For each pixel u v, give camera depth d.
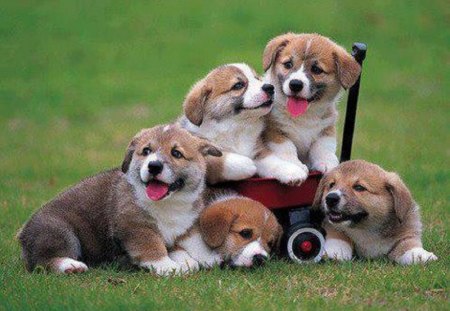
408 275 11.34
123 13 40.53
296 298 10.52
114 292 10.74
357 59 13.34
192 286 11.05
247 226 12.05
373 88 31.47
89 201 12.51
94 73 34.22
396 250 12.48
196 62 34.66
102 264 12.41
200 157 12.14
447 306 10.14
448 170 20.17
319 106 13.18
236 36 37.16
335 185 12.30
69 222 12.26
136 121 27.78
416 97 30.38
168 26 38.88
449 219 15.34
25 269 12.25
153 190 11.66
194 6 41.03
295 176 12.36
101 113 29.17
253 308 10.05
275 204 12.61
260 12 39.69
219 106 12.98
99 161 22.72
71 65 35.12
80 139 25.78
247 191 12.59
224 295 10.61
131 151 12.11
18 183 20.16
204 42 36.75
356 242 12.66
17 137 26.23
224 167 12.44
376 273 11.59
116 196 12.28
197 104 13.02
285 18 38.72
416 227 12.66
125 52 36.34
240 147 13.11
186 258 12.01
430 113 28.17
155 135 11.98
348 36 36.69
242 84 12.93
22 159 23.17
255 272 11.81
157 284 11.06
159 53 35.94
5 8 41.19
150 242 11.88
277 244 12.41
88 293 10.66
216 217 12.09
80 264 11.88
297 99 12.93
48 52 36.47
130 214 11.98
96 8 41.28
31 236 12.11
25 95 31.55
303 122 13.32
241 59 33.53
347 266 11.88
